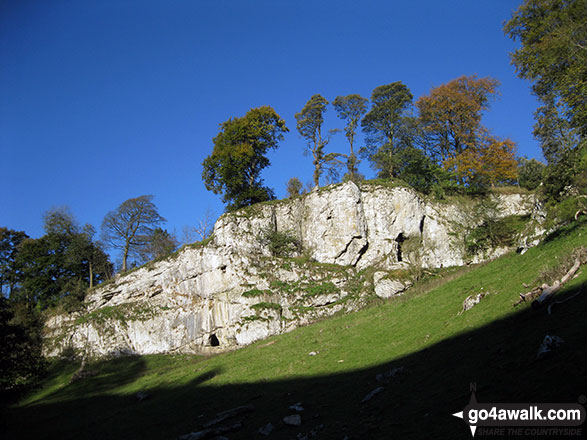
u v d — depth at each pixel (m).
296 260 46.41
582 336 12.33
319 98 57.34
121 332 48.88
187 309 47.97
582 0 24.58
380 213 49.12
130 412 24.58
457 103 53.09
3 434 25.55
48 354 48.50
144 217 65.38
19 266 62.53
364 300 41.69
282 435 14.70
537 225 34.84
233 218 49.62
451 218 49.91
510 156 52.31
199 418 19.56
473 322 19.94
